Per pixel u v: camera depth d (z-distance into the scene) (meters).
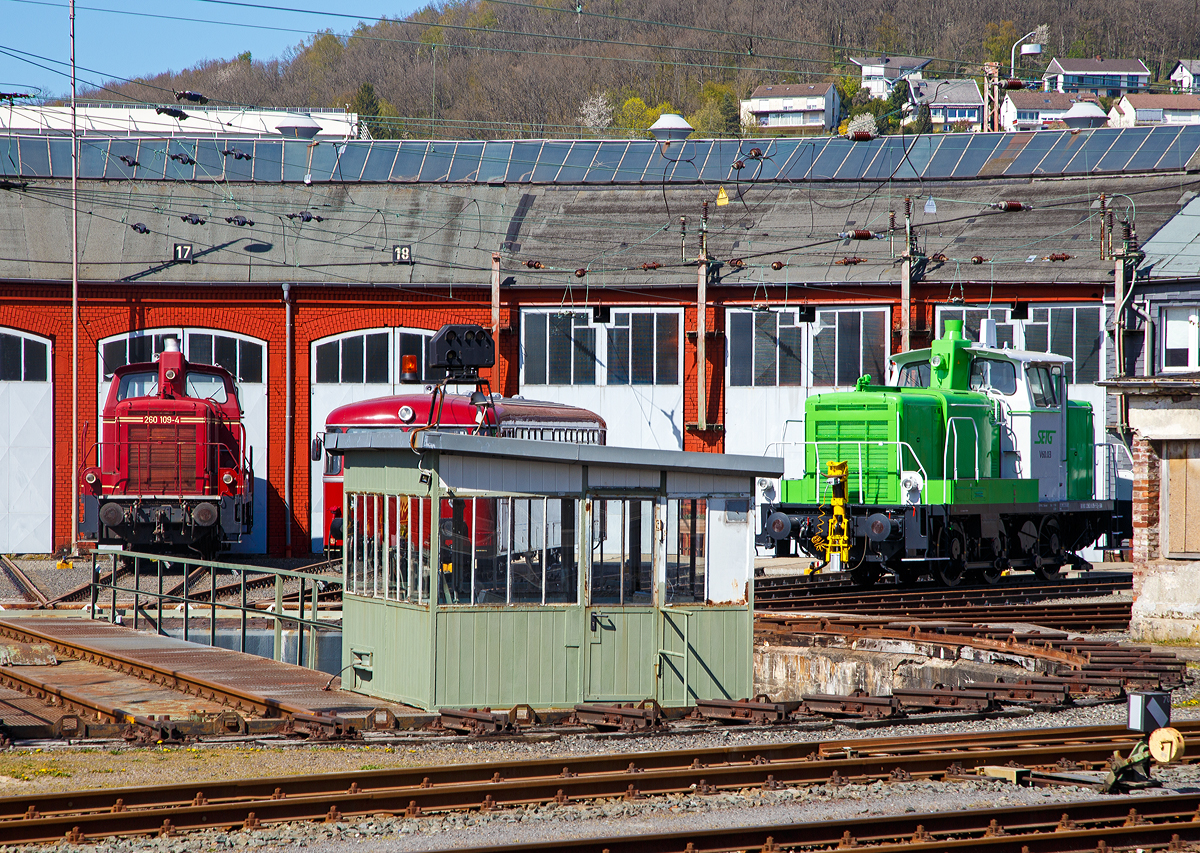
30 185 56.81
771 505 36.03
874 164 61.88
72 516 50.66
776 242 55.28
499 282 51.66
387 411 36.53
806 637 26.94
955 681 24.14
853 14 191.50
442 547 19.47
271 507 51.75
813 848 12.11
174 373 41.12
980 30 197.50
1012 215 55.81
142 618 34.25
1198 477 26.09
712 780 14.70
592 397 52.97
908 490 34.47
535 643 19.98
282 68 180.38
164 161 61.41
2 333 50.91
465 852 11.01
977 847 11.89
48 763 15.70
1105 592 37.28
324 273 52.84
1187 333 48.50
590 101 167.38
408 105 171.75
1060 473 39.28
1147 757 14.16
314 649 24.36
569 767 15.02
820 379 52.12
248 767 15.48
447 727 18.45
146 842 12.09
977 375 38.25
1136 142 60.22
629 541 20.72
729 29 181.00
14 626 29.66
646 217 58.12
